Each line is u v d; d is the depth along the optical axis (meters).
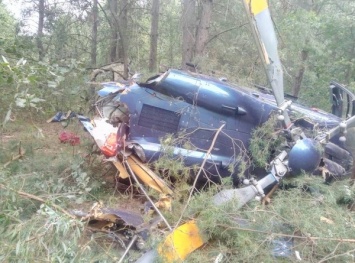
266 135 4.59
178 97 4.77
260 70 9.38
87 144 5.77
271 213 3.50
